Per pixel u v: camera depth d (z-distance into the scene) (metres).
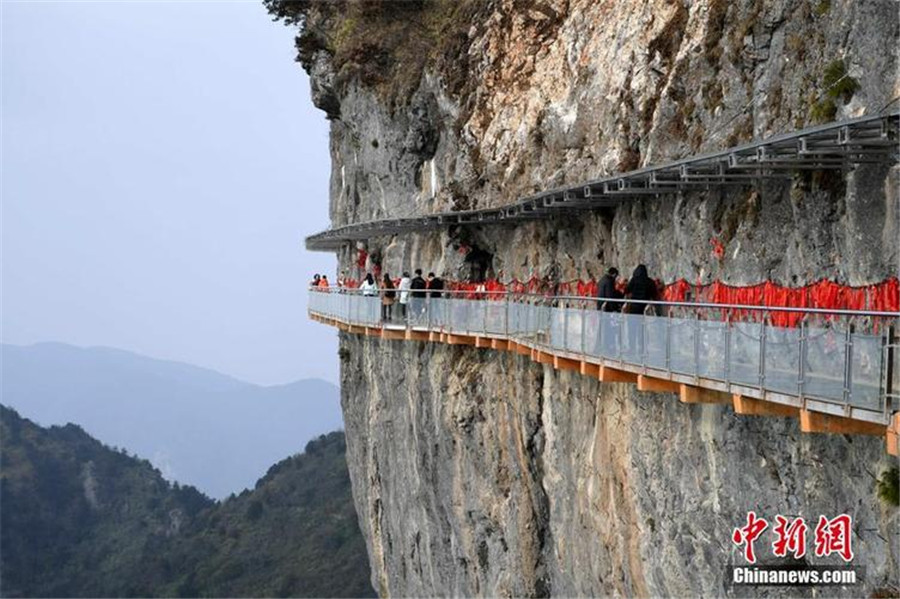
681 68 22.77
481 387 32.72
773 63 19.27
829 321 15.72
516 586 31.56
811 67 17.80
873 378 11.65
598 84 27.45
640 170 19.84
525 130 32.41
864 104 15.95
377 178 46.25
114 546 157.38
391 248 44.25
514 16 35.09
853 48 16.36
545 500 29.72
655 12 24.98
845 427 12.60
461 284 34.50
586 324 20.14
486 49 36.50
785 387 13.27
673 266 21.66
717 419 18.09
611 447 23.31
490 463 32.44
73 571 152.38
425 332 31.78
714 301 19.64
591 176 27.03
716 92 21.30
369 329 35.31
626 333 18.16
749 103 19.95
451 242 36.31
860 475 13.93
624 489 22.69
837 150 14.53
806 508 15.36
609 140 26.09
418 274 34.19
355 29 47.84
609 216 25.72
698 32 22.45
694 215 20.58
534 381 28.75
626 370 18.14
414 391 37.75
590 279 26.97
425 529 39.66
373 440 46.59
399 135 42.84
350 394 53.34
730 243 19.28
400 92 42.50
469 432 33.12
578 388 25.56
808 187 16.70
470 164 36.12
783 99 18.66
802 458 15.41
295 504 130.12
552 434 27.45
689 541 19.38
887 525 13.26
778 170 17.34
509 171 33.12
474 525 34.12
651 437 21.06
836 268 16.06
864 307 14.90
